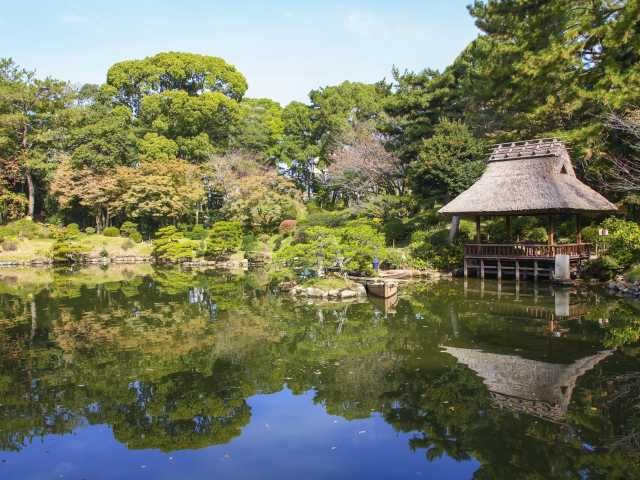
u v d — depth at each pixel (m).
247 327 13.15
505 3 25.55
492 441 6.38
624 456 5.93
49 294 19.64
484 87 27.31
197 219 41.19
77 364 9.92
